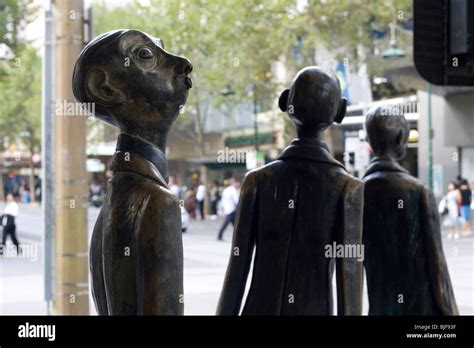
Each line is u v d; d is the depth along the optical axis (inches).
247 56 928.9
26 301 448.8
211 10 932.6
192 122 1380.4
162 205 117.2
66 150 316.2
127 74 121.0
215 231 1055.0
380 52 868.6
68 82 315.6
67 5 314.7
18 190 1899.6
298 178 175.0
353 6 837.8
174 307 117.9
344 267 173.0
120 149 123.2
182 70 123.9
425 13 135.0
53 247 321.7
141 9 933.2
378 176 212.4
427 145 1127.6
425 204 210.8
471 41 133.3
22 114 1435.8
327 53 882.8
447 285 211.6
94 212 1106.1
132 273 118.2
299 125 177.6
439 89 932.6
